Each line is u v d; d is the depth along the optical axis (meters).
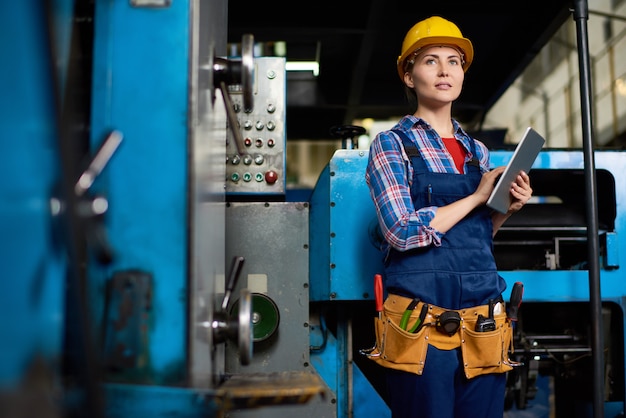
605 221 2.64
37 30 0.72
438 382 1.76
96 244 0.95
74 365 0.99
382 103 7.30
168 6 1.14
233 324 1.37
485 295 1.79
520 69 6.08
